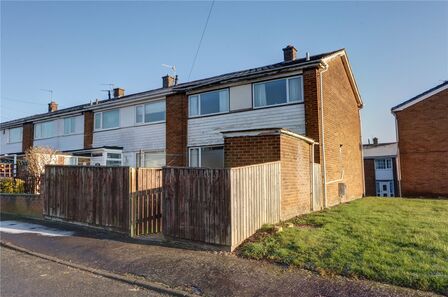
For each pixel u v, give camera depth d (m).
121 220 8.86
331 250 6.05
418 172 20.34
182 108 17.53
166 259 6.51
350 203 13.98
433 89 20.22
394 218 8.80
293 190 9.80
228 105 15.86
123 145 20.02
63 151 21.98
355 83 18.66
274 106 14.34
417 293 4.45
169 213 7.73
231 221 6.75
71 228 9.96
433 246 5.95
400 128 21.03
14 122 27.83
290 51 16.14
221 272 5.65
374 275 4.98
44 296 5.07
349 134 18.00
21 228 10.21
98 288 5.39
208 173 7.14
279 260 5.94
